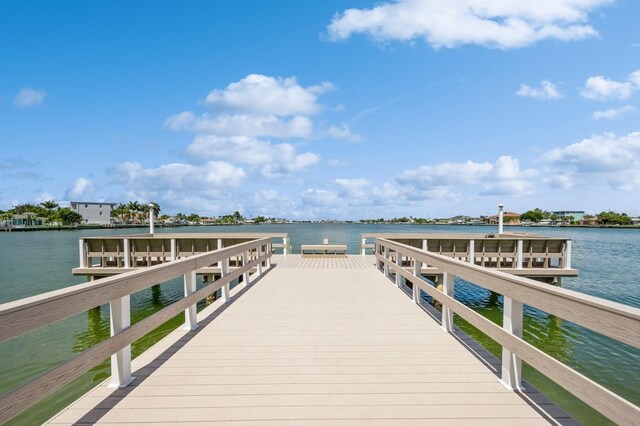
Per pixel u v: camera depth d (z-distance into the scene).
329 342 3.88
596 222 128.00
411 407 2.52
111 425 2.30
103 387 2.83
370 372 3.11
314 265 10.62
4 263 18.89
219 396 2.69
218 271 9.61
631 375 5.11
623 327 1.61
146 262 10.43
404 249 6.30
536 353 2.29
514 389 2.78
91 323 7.57
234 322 4.64
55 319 1.98
